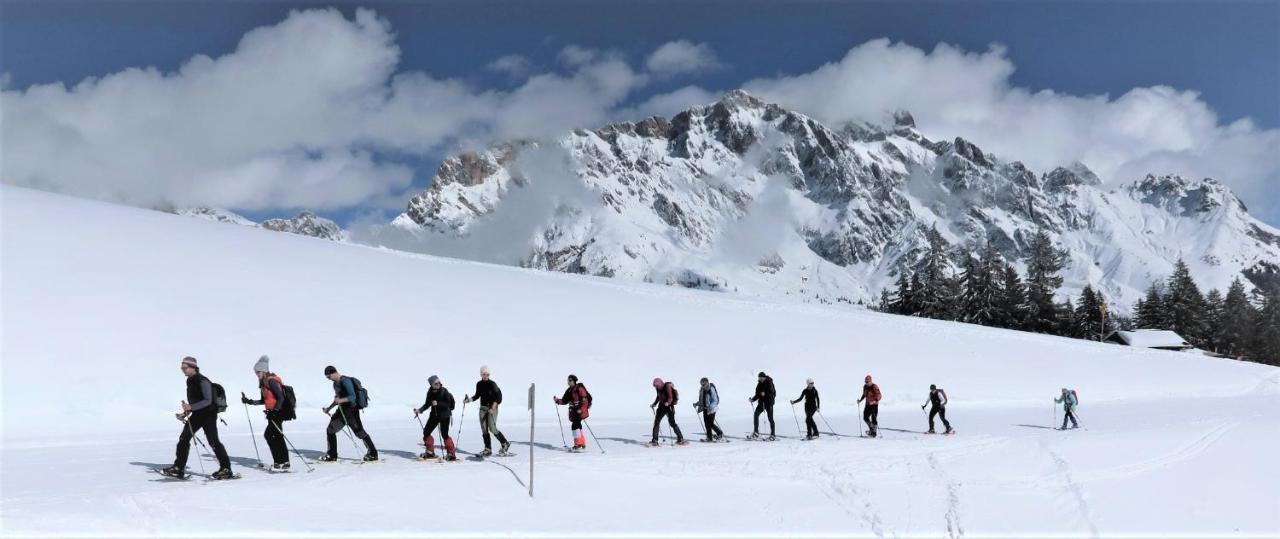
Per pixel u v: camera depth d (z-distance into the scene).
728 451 19.06
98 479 13.08
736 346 40.56
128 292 29.52
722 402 32.50
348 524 11.32
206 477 13.45
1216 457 21.30
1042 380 44.56
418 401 26.58
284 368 26.33
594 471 15.75
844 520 13.70
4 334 23.77
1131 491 17.23
